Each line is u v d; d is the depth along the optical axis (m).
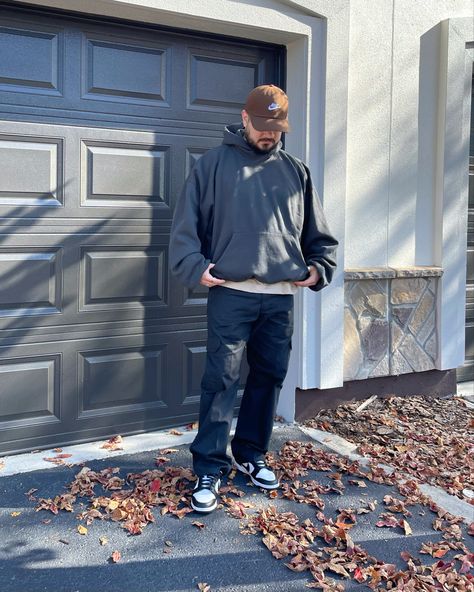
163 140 3.73
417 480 3.33
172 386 3.87
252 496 3.07
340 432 3.93
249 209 2.86
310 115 3.95
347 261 4.28
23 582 2.37
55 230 3.44
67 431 3.56
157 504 2.94
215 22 3.59
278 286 2.96
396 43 4.37
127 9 3.36
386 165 4.39
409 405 4.43
